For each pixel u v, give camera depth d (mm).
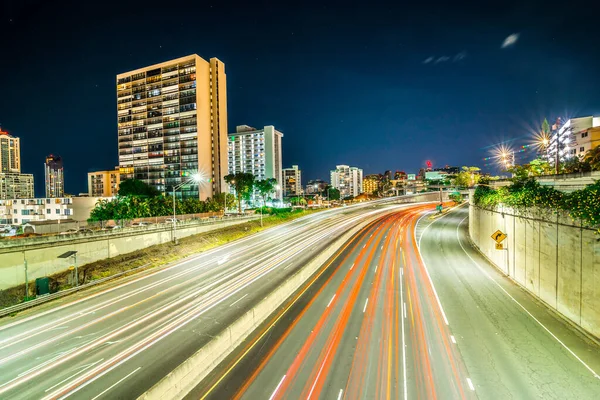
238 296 25266
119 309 22781
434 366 14477
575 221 17453
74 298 25406
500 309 20844
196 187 101438
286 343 17000
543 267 21391
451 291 25031
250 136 176000
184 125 102625
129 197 53281
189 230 50594
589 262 16266
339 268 34094
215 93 109625
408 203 114562
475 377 13562
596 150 31484
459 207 90438
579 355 14875
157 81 106312
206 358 14344
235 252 44469
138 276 32312
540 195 22016
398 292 25266
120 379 13781
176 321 20375
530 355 15117
